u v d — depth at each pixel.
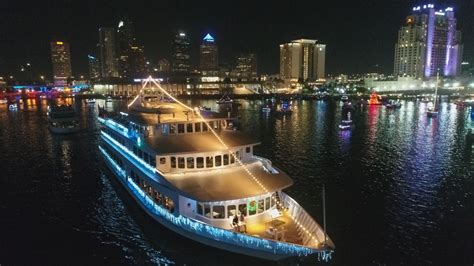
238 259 27.84
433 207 41.25
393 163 62.91
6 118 141.50
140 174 35.84
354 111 180.00
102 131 58.12
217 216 29.02
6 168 59.53
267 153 71.94
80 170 57.81
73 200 43.47
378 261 29.44
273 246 25.69
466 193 46.06
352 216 38.56
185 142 34.66
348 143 83.88
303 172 56.66
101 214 39.00
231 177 31.69
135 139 38.78
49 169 58.69
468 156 68.44
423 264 29.08
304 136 95.50
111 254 30.61
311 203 42.44
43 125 118.00
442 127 112.81
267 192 29.44
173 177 31.31
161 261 29.42
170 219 30.42
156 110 41.47
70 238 33.50
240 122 128.75
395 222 37.00
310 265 28.14
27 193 46.38
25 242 32.84
